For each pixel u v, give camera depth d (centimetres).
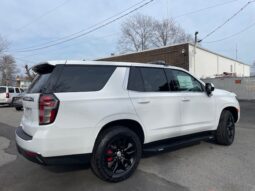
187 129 543
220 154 568
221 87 2331
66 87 396
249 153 573
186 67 2430
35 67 447
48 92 383
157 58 2673
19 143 417
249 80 2181
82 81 412
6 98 2106
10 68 6047
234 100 673
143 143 474
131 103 447
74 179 443
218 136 630
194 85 579
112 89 434
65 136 381
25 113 444
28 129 405
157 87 500
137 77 474
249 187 401
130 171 439
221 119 629
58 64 405
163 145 505
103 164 412
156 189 399
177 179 435
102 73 435
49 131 372
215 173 459
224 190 392
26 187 415
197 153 576
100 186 414
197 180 430
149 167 492
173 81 533
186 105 540
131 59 2956
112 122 430
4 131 910
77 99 392
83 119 394
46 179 446
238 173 457
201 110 575
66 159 388
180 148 616
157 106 485
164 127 497
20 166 514
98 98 411
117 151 432
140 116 459
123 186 412
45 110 376
